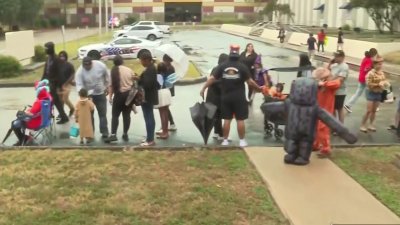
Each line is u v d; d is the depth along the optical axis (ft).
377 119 38.27
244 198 19.34
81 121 29.50
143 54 28.30
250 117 38.58
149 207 18.38
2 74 61.62
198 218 17.39
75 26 297.33
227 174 22.41
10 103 45.32
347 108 40.22
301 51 113.60
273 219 17.39
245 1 311.68
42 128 29.81
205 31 223.71
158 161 24.52
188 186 20.70
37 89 30.32
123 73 28.99
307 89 23.17
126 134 30.48
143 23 185.57
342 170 22.97
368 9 145.38
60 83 35.06
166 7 313.53
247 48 39.65
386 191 20.16
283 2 281.54
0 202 18.78
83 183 21.06
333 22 203.62
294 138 23.65
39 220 17.10
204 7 314.55
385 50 93.76
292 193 19.74
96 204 18.60
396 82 63.00
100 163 24.11
